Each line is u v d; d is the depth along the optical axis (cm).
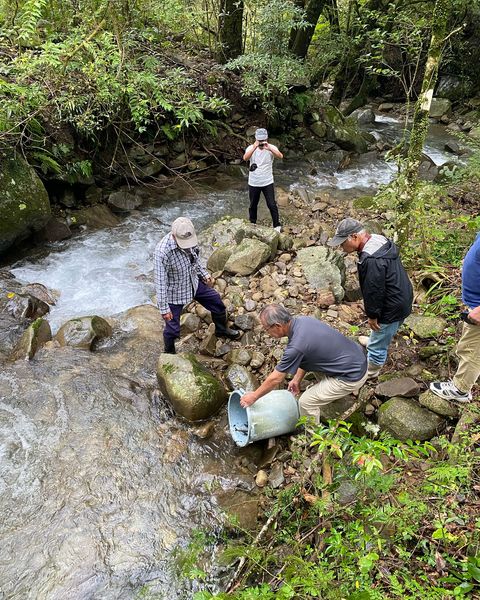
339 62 1315
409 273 540
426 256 546
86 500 349
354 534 280
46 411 416
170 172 866
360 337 459
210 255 621
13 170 593
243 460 386
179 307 445
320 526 309
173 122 852
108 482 362
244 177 914
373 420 398
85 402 427
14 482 358
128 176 803
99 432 400
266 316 334
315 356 338
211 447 395
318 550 289
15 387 438
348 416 391
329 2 1178
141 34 793
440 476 293
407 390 397
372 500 306
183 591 300
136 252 664
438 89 1468
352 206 790
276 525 322
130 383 448
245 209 799
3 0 769
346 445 276
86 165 710
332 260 573
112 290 588
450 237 581
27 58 614
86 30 707
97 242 680
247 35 1053
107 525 335
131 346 496
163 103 712
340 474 319
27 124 636
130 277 614
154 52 869
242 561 301
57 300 564
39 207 612
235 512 344
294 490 334
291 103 1002
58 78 665
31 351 471
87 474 367
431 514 294
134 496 354
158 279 414
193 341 500
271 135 995
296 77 942
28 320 522
